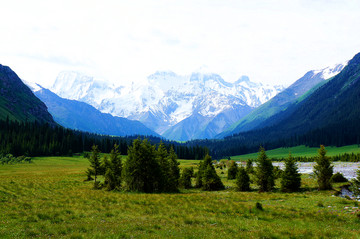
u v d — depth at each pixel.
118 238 17.83
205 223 22.95
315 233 18.78
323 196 39.69
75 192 45.12
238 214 26.89
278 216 25.34
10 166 115.88
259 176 50.78
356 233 18.67
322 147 49.59
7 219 23.80
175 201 35.31
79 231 19.86
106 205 32.38
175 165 67.00
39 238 17.80
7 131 181.38
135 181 52.53
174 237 17.91
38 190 46.53
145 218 25.12
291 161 49.38
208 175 56.56
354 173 77.88
